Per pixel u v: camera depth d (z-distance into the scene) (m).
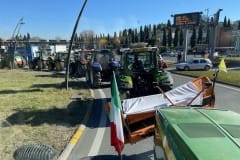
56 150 6.62
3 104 11.85
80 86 18.06
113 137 5.35
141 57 10.96
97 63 17.47
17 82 20.17
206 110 4.41
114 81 5.46
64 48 52.38
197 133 3.35
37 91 15.59
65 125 8.66
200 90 7.29
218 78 21.66
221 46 113.12
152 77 10.57
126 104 6.59
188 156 2.92
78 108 11.02
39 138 7.46
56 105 11.59
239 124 3.68
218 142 3.09
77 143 7.20
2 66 37.16
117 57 19.53
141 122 6.34
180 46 123.56
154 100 6.86
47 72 29.66
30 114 10.02
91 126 8.70
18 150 6.37
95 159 6.21
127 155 6.38
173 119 3.91
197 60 36.28
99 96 14.26
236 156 2.76
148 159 6.16
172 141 3.50
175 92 7.25
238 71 29.95
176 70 36.59
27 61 39.53
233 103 12.12
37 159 5.98
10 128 8.31
